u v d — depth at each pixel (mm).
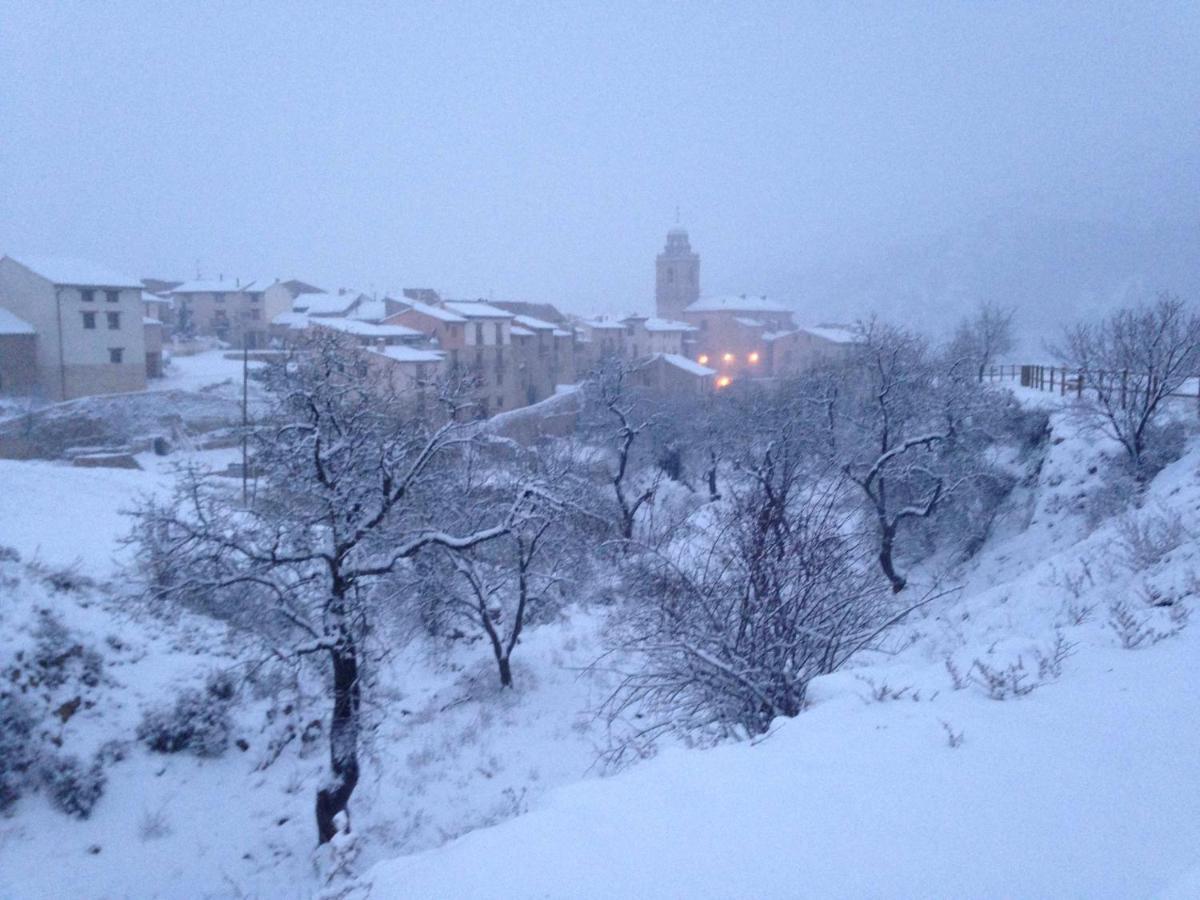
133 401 49344
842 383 37969
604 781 5379
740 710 8617
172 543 14516
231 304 86625
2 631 15203
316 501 14578
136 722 15430
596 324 98375
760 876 3951
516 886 4145
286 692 17906
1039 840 4039
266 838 14031
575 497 20188
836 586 8961
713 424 42594
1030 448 30188
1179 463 21531
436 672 21359
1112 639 7328
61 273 53562
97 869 12523
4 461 31531
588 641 21812
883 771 4953
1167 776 4551
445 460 18062
